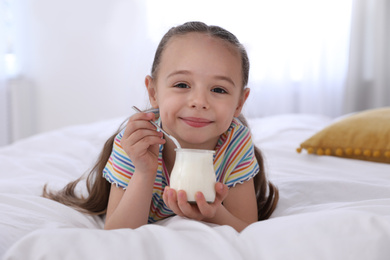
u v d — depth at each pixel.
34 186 1.44
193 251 0.72
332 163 1.76
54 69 4.01
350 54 3.86
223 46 1.11
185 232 0.82
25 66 3.99
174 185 0.98
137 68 3.95
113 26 3.97
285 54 3.88
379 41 3.82
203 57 1.08
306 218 0.81
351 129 1.81
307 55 3.88
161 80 1.14
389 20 3.85
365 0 3.84
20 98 3.87
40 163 1.78
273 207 1.28
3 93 3.77
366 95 3.91
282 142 2.08
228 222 1.09
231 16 3.86
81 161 1.96
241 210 1.22
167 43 1.15
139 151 1.05
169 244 0.75
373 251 0.72
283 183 1.41
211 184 0.97
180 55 1.10
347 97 3.89
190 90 1.08
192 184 0.96
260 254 0.74
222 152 1.20
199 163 0.97
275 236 0.77
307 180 1.38
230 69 1.10
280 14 3.86
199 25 1.15
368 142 1.76
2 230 0.96
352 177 1.53
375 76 3.85
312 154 1.84
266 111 3.92
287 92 3.90
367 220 0.76
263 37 3.87
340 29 3.88
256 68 3.87
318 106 3.91
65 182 1.56
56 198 1.33
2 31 3.77
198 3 3.87
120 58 3.99
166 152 1.21
